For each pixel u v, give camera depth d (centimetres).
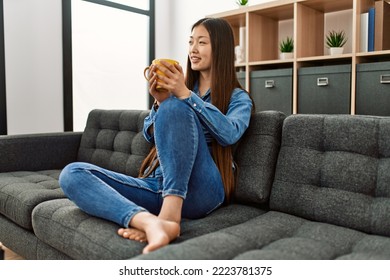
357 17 245
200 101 127
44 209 139
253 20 297
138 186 131
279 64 294
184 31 388
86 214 126
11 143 218
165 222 106
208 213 135
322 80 256
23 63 286
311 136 134
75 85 333
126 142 213
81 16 332
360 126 123
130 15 371
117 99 366
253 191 141
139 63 384
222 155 144
